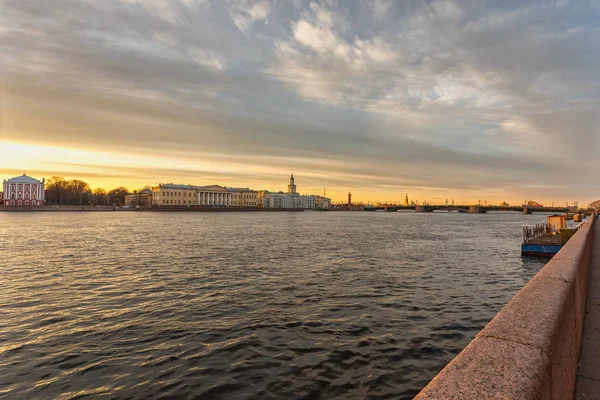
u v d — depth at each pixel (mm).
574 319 3621
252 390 8883
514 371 1944
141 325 13180
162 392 8781
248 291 18125
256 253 32938
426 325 13422
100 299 16578
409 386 9125
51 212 171000
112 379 9391
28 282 20141
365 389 8969
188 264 26406
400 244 43156
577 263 4629
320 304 15938
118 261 27750
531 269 26000
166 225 80000
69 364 10180
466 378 1922
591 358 3934
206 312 14695
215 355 10727
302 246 39344
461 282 21109
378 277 22172
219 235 53562
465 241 47969
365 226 85938
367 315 14500
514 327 2535
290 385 9125
